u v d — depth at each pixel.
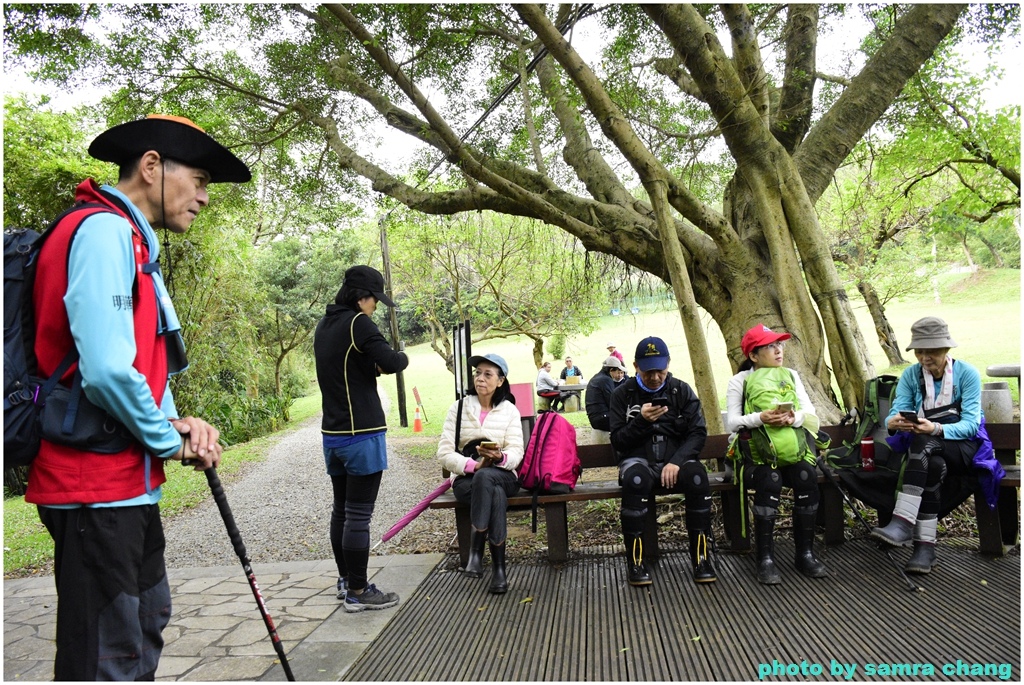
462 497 4.30
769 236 5.99
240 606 4.02
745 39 5.88
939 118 10.30
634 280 8.01
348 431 3.75
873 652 2.91
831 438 4.84
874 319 18.36
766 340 4.18
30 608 4.33
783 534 4.68
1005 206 12.67
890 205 15.27
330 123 8.45
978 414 3.94
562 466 4.35
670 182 5.95
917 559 3.81
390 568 4.63
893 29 6.81
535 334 17.50
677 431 4.20
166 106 8.87
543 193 7.25
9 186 11.41
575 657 3.05
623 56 6.39
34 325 1.88
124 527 1.90
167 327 2.09
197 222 13.74
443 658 3.13
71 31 7.34
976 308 28.70
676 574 4.07
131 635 1.91
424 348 46.69
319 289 27.44
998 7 7.16
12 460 1.85
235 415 17.77
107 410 1.83
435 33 5.94
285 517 7.12
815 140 6.67
